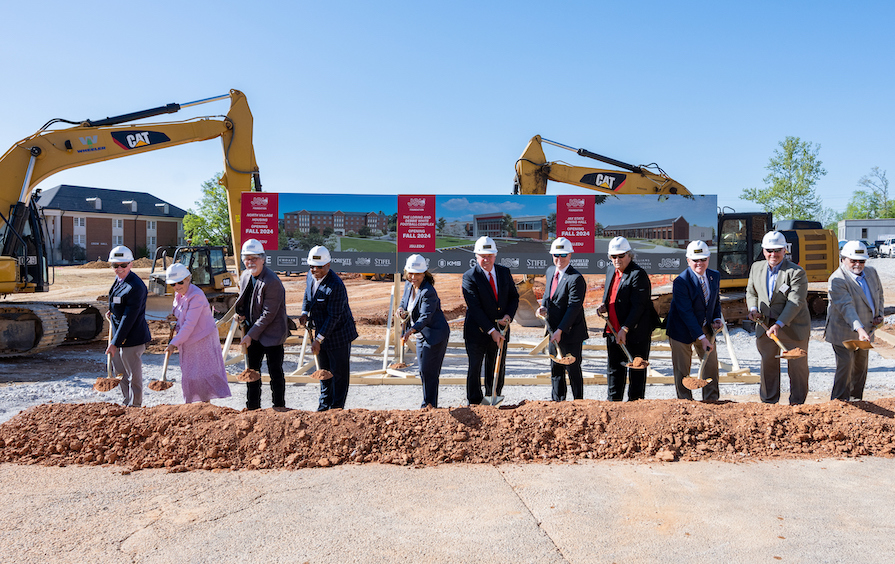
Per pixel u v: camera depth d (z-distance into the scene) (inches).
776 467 163.5
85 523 129.3
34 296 922.1
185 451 169.5
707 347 203.9
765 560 113.0
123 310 230.1
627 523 129.0
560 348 219.3
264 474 159.6
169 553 116.1
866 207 2487.7
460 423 180.5
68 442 173.5
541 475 158.1
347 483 152.6
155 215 2485.2
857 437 179.0
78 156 417.4
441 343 210.2
